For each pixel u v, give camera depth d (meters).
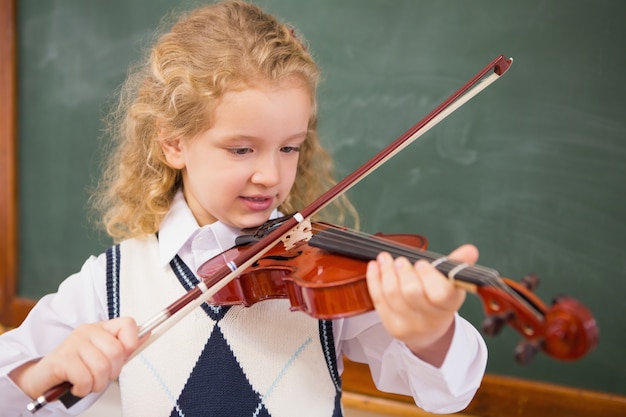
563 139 1.76
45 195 2.54
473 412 1.89
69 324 1.13
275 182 1.03
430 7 1.89
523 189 1.82
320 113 2.05
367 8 1.98
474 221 1.88
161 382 1.08
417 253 0.92
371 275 0.77
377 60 1.98
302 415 1.07
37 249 2.57
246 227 1.13
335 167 2.05
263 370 1.08
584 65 1.73
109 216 1.42
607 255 1.74
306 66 1.05
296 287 0.90
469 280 0.71
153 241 1.19
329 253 1.00
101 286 1.15
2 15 2.53
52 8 2.47
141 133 1.23
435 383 0.88
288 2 2.08
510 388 1.84
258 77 1.01
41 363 0.87
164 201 1.23
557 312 0.64
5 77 2.55
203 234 1.15
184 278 1.13
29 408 0.83
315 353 1.09
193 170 1.08
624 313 1.73
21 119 2.56
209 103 1.01
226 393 1.08
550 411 1.80
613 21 1.69
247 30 1.07
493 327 0.64
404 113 1.95
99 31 2.40
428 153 1.92
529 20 1.78
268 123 1.01
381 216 2.00
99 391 0.85
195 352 1.09
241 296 1.01
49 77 2.50
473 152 1.87
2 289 2.62
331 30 2.03
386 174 1.98
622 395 1.74
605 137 1.72
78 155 2.47
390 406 1.98
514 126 1.81
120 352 0.85
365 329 1.08
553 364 1.81
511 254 1.84
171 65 1.09
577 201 1.76
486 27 1.83
